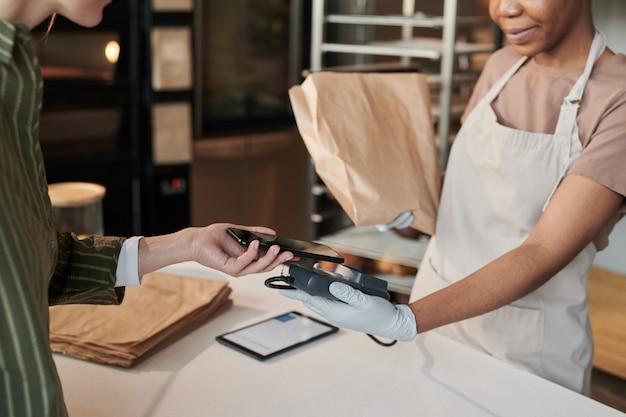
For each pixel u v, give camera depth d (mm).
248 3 3580
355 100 1552
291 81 3863
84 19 927
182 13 3244
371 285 1248
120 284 1197
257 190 3770
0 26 801
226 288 1565
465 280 1308
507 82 1671
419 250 2455
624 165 1348
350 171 1482
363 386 1248
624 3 2633
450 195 1710
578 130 1488
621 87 1435
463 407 1192
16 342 798
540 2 1420
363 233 2656
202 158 3545
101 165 3213
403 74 1643
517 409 1191
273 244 1210
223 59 3549
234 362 1323
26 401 819
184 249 1200
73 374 1274
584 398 1229
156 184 3363
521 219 1573
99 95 3125
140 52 3229
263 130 3787
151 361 1324
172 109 3314
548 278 1338
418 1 3459
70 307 1464
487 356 1368
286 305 1578
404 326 1226
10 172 809
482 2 3131
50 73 2994
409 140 1605
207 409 1170
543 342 1576
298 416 1154
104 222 3281
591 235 1351
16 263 782
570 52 1552
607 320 2424
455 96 2891
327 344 1399
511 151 1576
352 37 3854
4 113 825
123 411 1161
